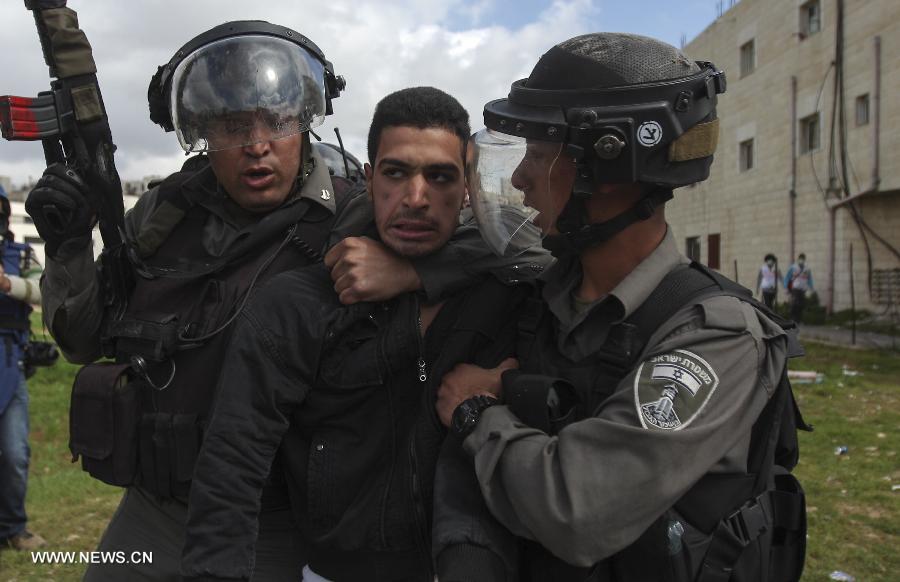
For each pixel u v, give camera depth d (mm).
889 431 5977
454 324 1458
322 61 1768
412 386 1461
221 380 1431
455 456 1349
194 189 1740
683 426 1123
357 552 1447
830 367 9547
